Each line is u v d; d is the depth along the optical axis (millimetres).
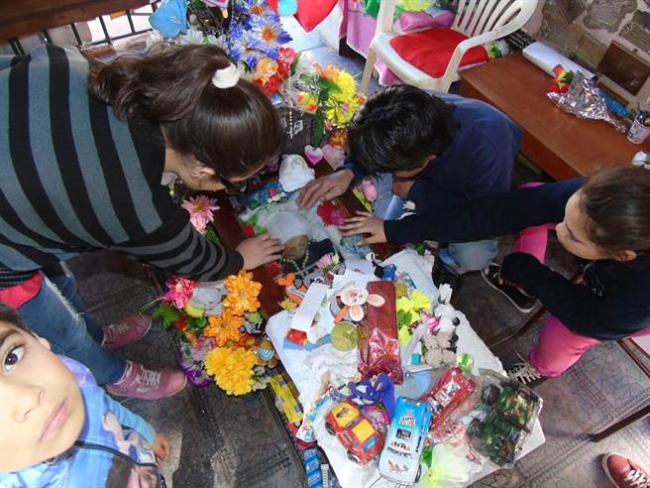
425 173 1257
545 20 2012
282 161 1298
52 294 1047
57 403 609
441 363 969
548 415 1524
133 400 1498
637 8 1664
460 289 1791
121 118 671
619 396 1569
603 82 1902
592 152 1642
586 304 1086
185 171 787
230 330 1150
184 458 1413
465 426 900
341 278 1078
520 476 1424
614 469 1399
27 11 1672
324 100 1221
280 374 1282
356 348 987
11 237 776
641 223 818
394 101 988
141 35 2359
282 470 1403
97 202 702
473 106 1241
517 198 1109
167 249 822
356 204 1280
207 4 1017
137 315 1615
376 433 847
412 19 2055
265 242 1142
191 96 631
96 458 756
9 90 666
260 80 1093
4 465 577
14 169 660
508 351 1664
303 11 1427
